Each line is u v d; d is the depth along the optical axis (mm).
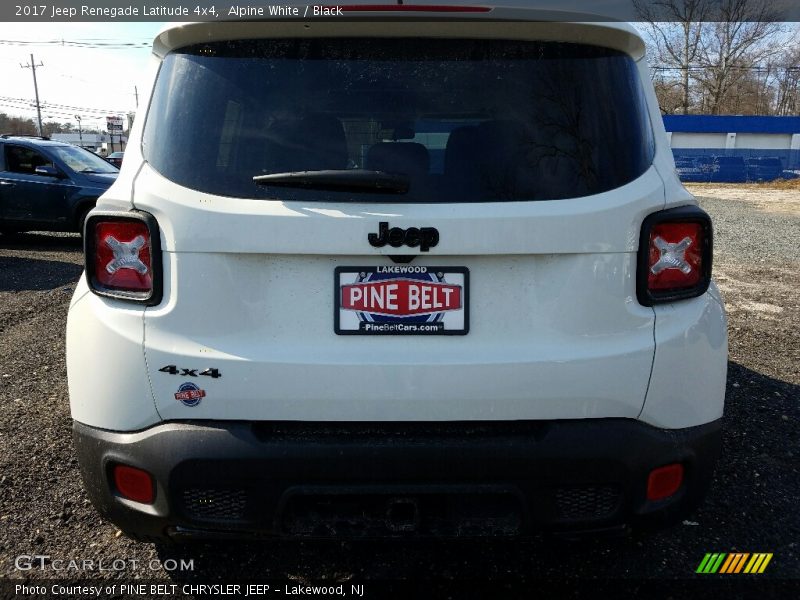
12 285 7688
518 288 2014
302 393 1989
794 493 3158
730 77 54906
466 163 2021
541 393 2000
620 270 2018
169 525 2061
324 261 1992
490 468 1972
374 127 2041
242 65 2084
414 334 2008
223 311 1996
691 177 40750
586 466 1993
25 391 4375
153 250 1998
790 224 15359
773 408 4145
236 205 1977
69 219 10422
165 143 2076
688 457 2094
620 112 2094
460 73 2061
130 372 2027
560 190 2010
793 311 6652
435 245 1951
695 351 2107
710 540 2789
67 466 3342
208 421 2018
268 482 1982
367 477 1972
